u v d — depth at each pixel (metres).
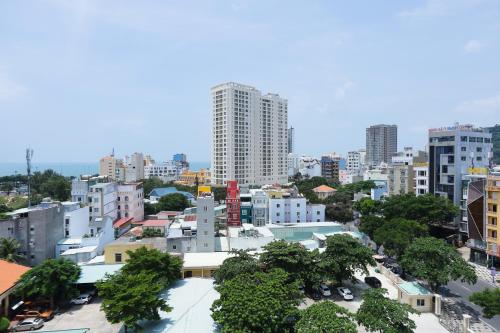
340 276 54.66
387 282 59.62
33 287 47.16
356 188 165.12
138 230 89.50
